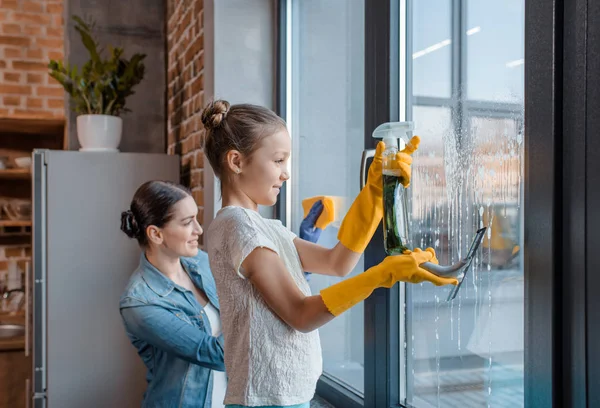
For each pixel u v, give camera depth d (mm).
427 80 1280
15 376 2971
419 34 1315
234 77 2066
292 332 967
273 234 1022
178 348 1489
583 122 798
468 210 1134
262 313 960
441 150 1221
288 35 2057
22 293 3283
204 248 2156
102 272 2316
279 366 953
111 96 2580
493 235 1059
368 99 1474
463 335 1157
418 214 1308
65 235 2285
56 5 3539
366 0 1481
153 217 1562
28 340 2488
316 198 1355
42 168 2273
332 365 1785
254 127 995
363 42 1586
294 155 2043
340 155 1711
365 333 1501
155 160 2436
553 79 835
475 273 1114
